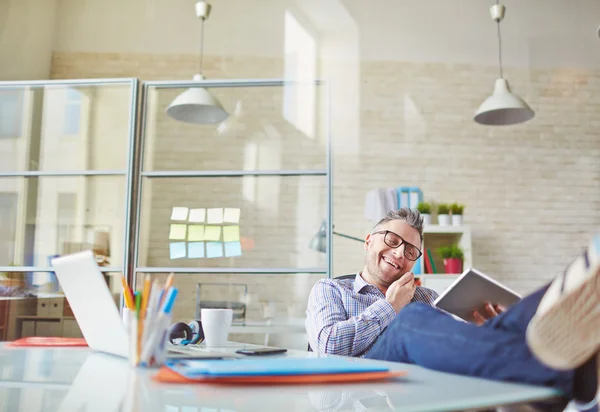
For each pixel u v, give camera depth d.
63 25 5.51
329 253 3.36
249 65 5.60
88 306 1.17
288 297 3.90
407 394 0.62
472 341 0.75
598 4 5.80
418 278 4.88
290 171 3.48
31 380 0.79
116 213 3.40
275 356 1.17
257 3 5.69
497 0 5.77
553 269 5.48
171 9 5.63
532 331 0.54
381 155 5.57
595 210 5.56
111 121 3.52
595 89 5.71
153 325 0.93
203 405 0.58
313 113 5.55
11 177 3.46
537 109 5.67
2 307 3.24
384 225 2.11
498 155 5.61
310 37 5.67
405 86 5.65
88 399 0.62
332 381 0.71
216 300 4.01
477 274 1.53
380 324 1.74
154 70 5.54
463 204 5.53
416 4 5.75
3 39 4.60
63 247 3.38
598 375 0.61
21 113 3.53
